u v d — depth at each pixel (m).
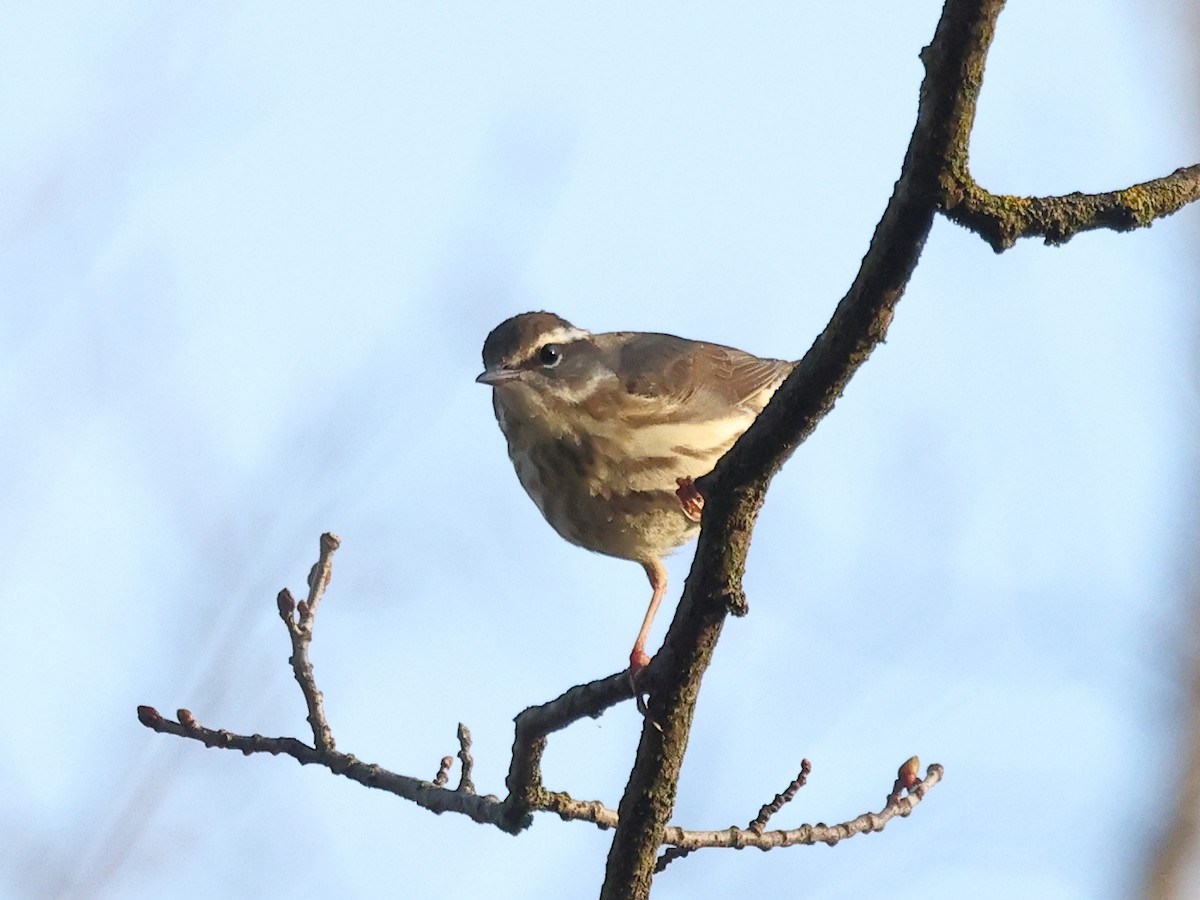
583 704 11.04
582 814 12.28
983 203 8.27
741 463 9.38
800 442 9.29
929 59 8.02
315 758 12.84
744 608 9.81
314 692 12.82
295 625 12.73
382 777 12.76
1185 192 8.62
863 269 8.59
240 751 13.20
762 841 13.30
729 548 9.67
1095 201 8.45
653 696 10.31
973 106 8.05
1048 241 8.45
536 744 11.76
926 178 8.22
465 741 12.67
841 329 8.76
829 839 13.53
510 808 12.20
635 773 10.52
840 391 9.02
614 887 10.68
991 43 7.92
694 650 10.04
